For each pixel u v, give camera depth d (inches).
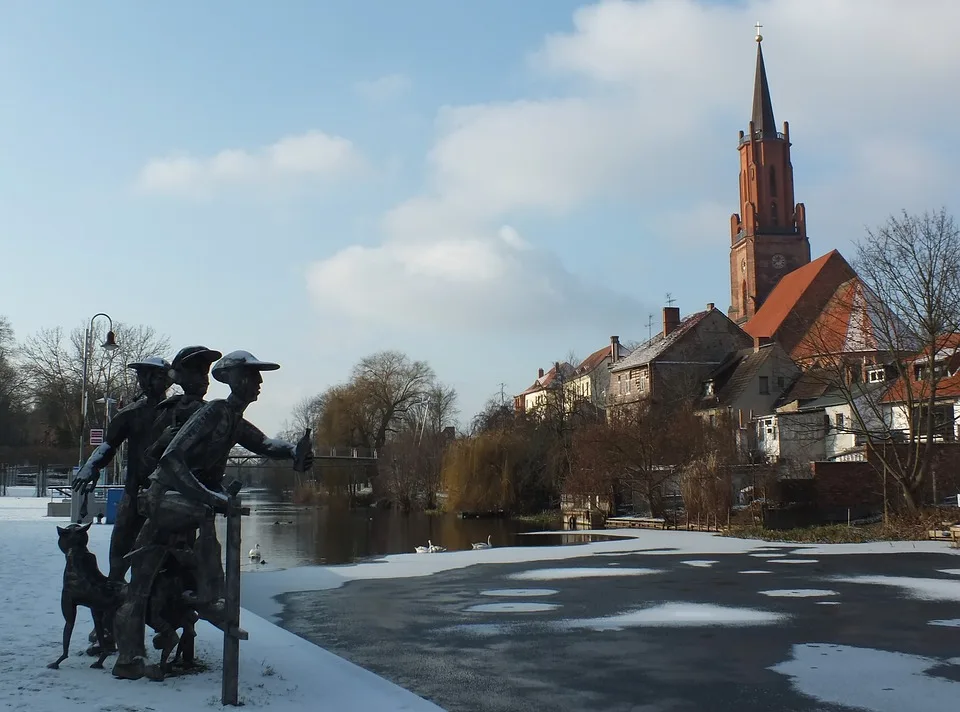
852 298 1406.3
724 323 2910.9
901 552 986.7
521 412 2501.2
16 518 1338.6
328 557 1232.8
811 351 1524.4
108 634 325.1
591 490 1909.4
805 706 332.5
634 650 440.8
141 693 285.4
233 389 314.0
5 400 3176.7
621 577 772.6
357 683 323.9
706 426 1854.1
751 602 603.8
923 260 1282.0
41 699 273.1
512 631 500.7
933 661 409.1
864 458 1814.7
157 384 351.3
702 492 1550.2
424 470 2780.5
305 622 543.5
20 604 468.4
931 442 1288.1
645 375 2910.9
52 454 2800.2
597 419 2194.9
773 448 2256.4
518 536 1601.9
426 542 1515.7
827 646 445.7
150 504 301.6
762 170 4252.0
